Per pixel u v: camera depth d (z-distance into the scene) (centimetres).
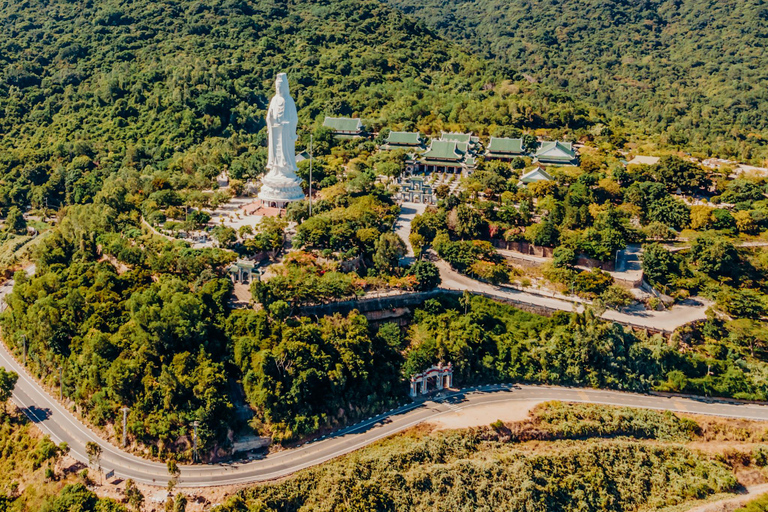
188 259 18212
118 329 16438
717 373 18212
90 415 15750
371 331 17900
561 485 14962
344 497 13862
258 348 15775
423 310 18938
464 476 14512
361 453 14888
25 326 17838
